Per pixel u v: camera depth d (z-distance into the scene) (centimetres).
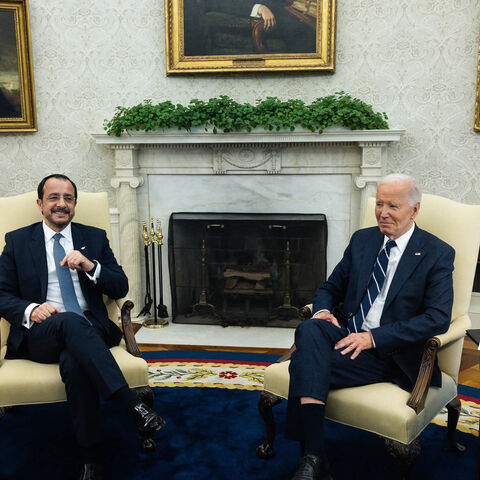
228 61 371
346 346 182
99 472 182
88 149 395
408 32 354
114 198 399
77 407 178
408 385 178
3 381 182
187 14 368
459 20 347
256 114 346
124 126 353
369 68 363
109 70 386
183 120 347
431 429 228
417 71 357
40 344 192
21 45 379
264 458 202
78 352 179
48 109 393
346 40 363
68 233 223
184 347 338
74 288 215
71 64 387
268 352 329
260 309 381
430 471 194
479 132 355
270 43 365
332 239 372
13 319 199
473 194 362
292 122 337
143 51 382
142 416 178
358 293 201
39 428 228
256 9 363
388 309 190
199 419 236
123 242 381
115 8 379
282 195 372
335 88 369
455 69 352
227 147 366
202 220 370
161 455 205
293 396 171
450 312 178
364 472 194
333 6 352
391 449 161
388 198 187
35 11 382
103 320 217
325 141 347
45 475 191
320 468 160
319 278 366
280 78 373
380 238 205
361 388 177
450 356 195
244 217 367
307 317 217
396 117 364
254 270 370
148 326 377
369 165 347
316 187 368
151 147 374
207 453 206
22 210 233
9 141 398
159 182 382
